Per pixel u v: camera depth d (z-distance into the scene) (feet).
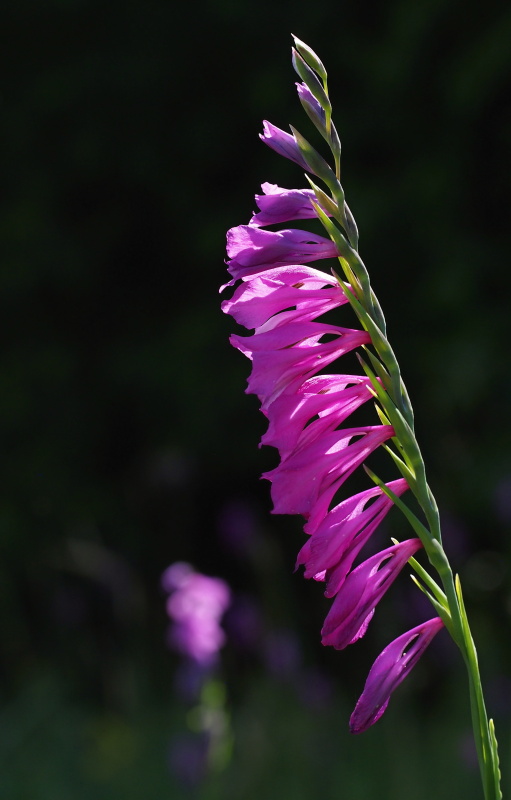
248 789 22.63
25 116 32.65
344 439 6.35
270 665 25.35
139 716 27.68
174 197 32.68
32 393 33.37
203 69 31.42
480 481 27.04
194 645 19.60
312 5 29.45
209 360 31.32
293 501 6.24
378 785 23.09
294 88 29.86
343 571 6.30
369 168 29.17
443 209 27.96
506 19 25.55
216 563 34.94
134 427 34.50
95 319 34.17
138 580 30.32
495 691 23.57
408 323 28.78
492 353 26.58
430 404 28.86
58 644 32.07
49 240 32.81
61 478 33.65
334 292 6.32
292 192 6.25
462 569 26.22
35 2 31.40
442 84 27.61
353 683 30.42
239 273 6.21
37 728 27.86
